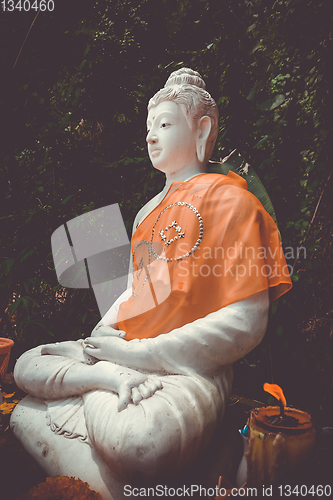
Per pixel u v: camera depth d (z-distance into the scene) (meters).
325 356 2.87
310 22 2.76
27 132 3.35
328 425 2.67
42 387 1.94
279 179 2.98
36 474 1.84
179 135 2.14
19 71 3.35
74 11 3.46
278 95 2.72
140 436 1.48
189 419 1.57
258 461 1.25
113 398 1.69
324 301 3.00
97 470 1.64
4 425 2.35
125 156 3.48
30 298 3.09
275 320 2.97
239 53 3.01
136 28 3.55
